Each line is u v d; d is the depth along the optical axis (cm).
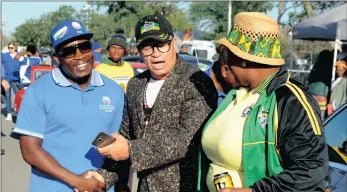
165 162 292
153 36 299
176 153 290
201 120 295
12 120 1156
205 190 265
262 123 228
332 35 1005
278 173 225
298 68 1616
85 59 299
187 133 293
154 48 303
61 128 296
